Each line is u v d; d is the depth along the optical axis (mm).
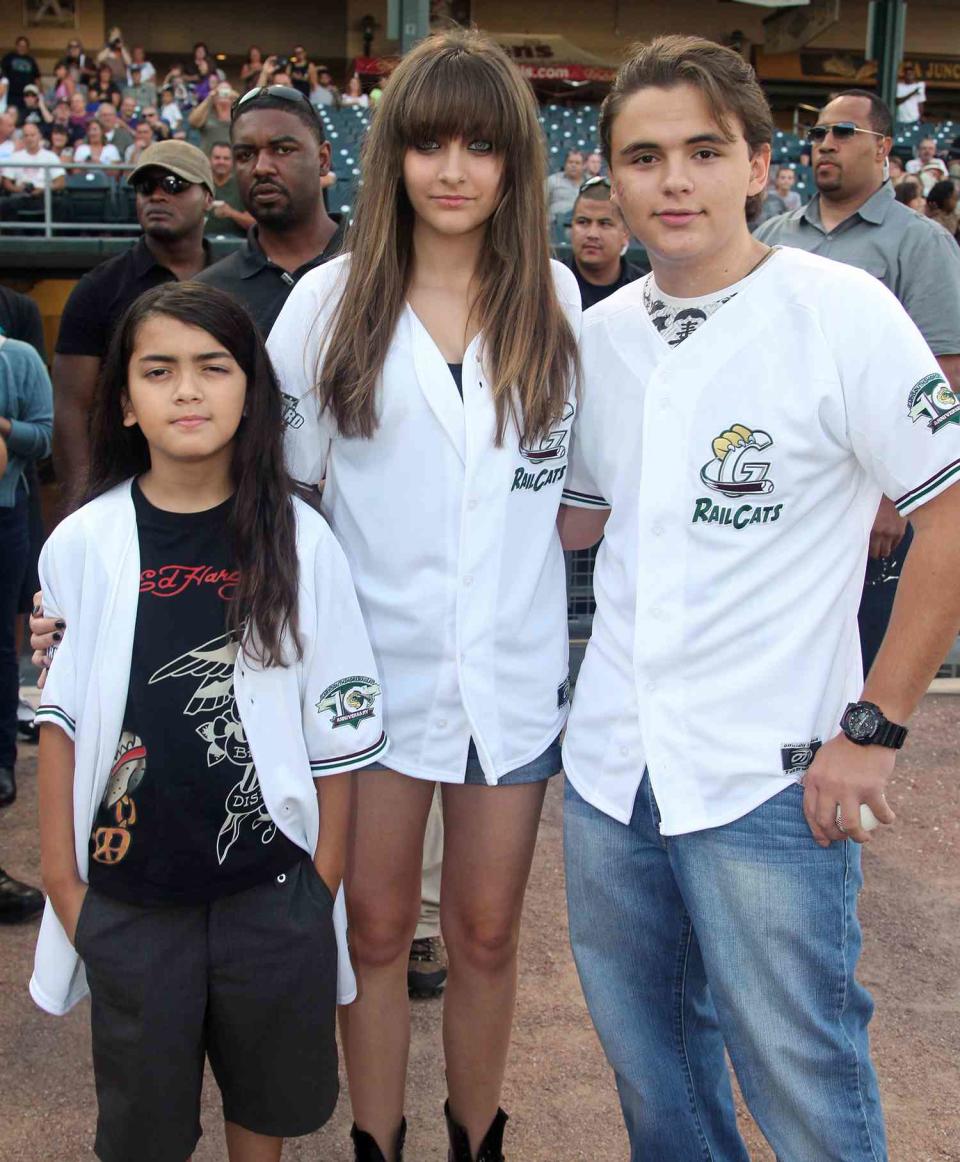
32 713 4434
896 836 3855
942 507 1628
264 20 19984
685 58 1649
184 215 3346
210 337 1772
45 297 10898
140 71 16609
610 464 1890
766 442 1682
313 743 1900
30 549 4320
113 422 1886
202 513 1842
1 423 3615
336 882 1932
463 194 1863
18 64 16562
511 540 1971
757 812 1722
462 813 2062
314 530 1881
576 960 1963
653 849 1853
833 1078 1705
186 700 1796
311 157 2889
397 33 6086
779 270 1703
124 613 1802
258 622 1787
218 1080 1955
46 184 10188
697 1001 1965
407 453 1931
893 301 1665
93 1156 2352
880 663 1667
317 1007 1882
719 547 1729
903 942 3199
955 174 14133
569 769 1935
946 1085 2594
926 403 1608
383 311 1912
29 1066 2629
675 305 1770
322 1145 2406
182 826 1789
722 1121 1979
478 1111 2203
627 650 1819
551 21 19922
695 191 1654
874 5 11125
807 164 13234
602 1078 2613
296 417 2006
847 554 1750
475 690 1967
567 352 1931
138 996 1798
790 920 1699
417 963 2885
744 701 1729
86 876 1856
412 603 1968
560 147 14195
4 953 3066
